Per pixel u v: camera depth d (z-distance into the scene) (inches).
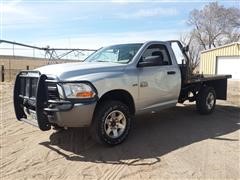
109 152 216.5
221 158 202.1
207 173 179.0
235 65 1185.4
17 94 237.8
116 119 226.8
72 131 269.3
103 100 224.4
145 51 259.1
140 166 191.5
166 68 271.3
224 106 402.0
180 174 178.2
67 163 200.1
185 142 236.1
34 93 221.0
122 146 227.9
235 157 203.9
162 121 303.1
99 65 233.1
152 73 255.3
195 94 332.8
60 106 203.0
